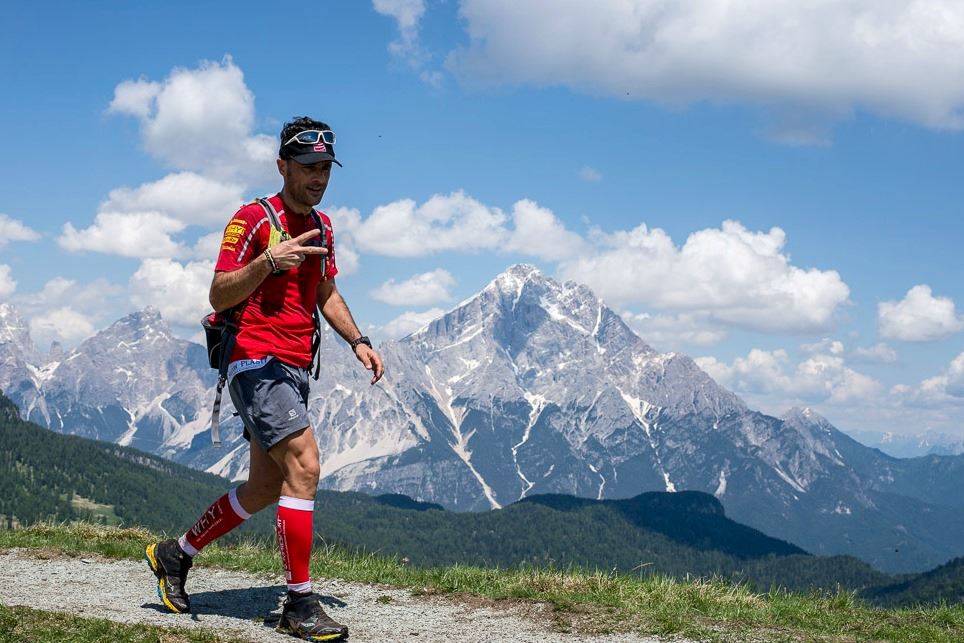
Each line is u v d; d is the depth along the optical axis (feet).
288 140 23.31
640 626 24.81
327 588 30.19
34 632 20.15
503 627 24.86
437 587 29.73
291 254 22.13
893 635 26.18
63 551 36.50
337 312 25.63
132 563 34.81
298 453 23.00
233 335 23.31
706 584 32.53
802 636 24.56
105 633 20.59
